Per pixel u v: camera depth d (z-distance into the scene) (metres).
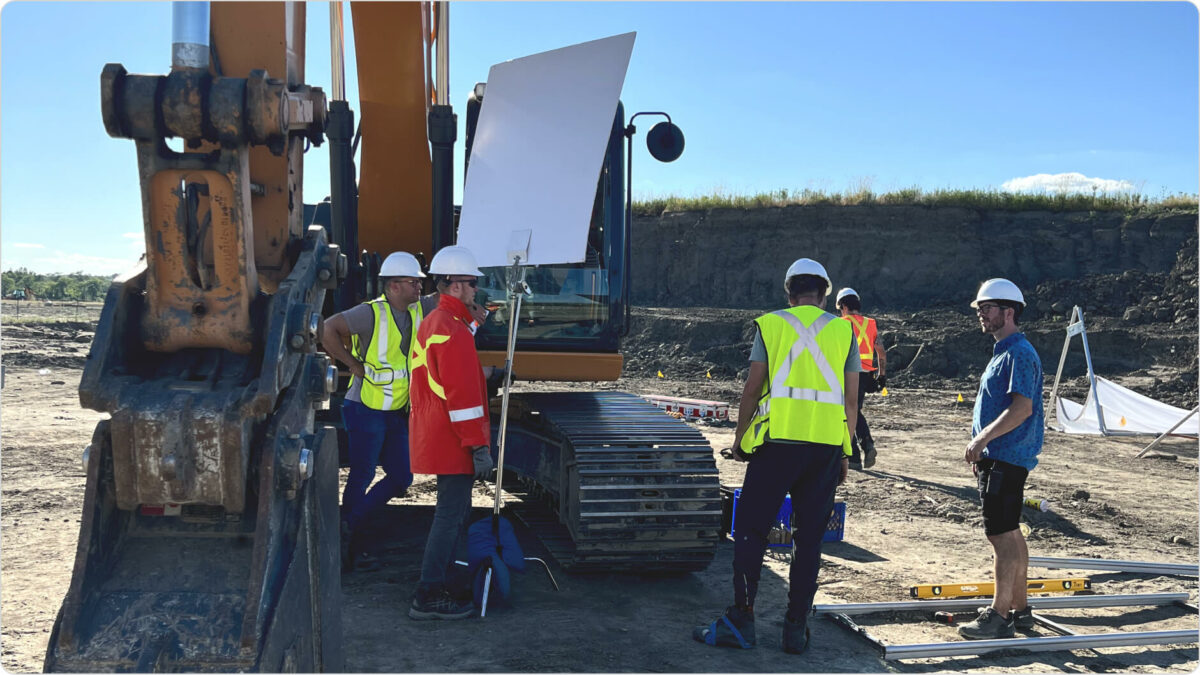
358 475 5.52
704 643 4.40
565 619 4.69
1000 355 4.68
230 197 2.57
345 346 5.47
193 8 2.49
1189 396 17.14
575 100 5.40
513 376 6.27
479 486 8.18
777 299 27.88
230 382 2.70
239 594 2.65
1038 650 4.51
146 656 2.48
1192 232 24.81
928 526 7.34
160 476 2.54
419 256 6.65
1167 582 5.85
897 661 4.30
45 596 4.83
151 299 2.67
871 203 28.11
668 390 18.20
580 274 6.38
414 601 4.66
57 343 23.36
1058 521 7.55
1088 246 25.91
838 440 4.32
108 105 2.43
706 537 5.25
